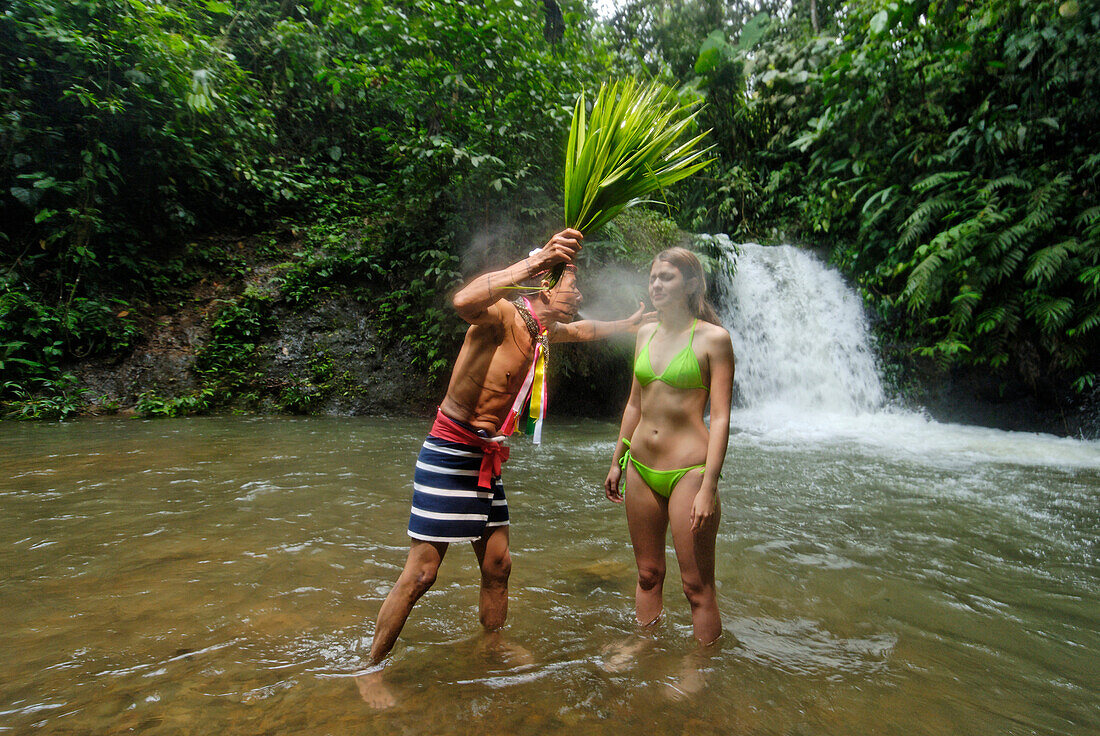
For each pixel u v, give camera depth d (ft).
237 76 29.04
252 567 8.75
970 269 27.40
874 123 34.06
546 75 26.20
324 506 11.90
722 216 42.83
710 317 6.84
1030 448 21.39
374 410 25.59
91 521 10.62
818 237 38.55
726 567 9.37
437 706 5.37
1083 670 6.49
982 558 10.00
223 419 22.31
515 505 12.71
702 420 6.77
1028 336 27.40
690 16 49.01
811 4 47.29
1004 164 30.09
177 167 27.20
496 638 6.80
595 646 6.67
